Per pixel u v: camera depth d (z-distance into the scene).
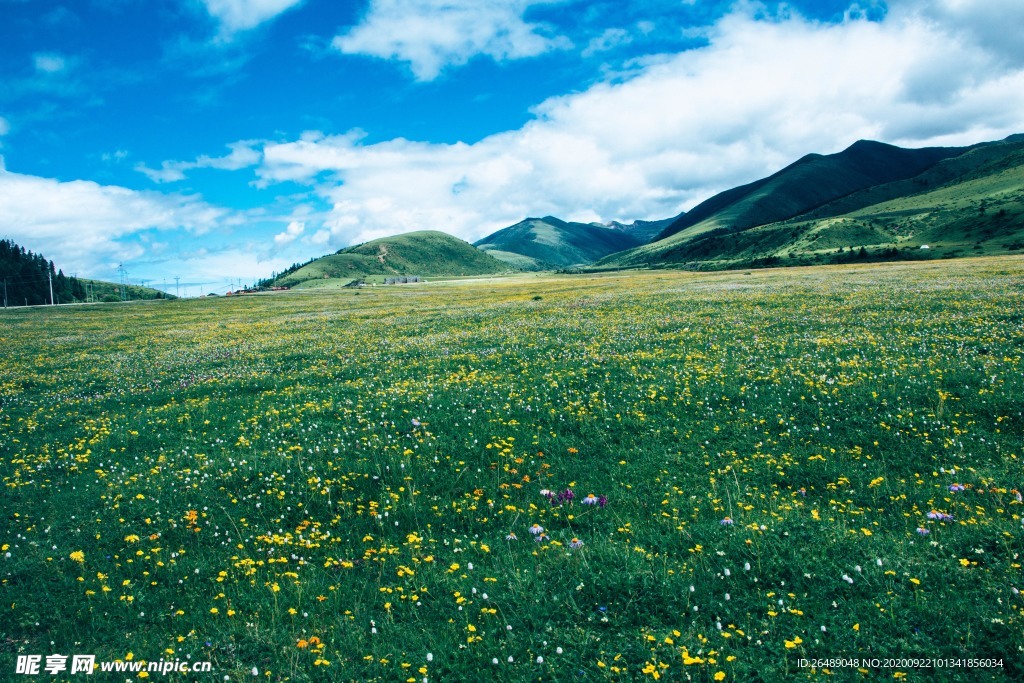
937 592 6.81
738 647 6.27
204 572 8.94
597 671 6.05
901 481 10.14
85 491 12.56
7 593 8.44
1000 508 8.84
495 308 48.44
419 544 9.15
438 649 6.54
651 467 11.71
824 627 6.38
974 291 33.94
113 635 7.34
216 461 13.59
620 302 45.03
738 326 27.42
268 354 30.00
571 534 9.27
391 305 65.81
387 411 16.14
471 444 13.24
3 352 37.97
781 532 8.41
